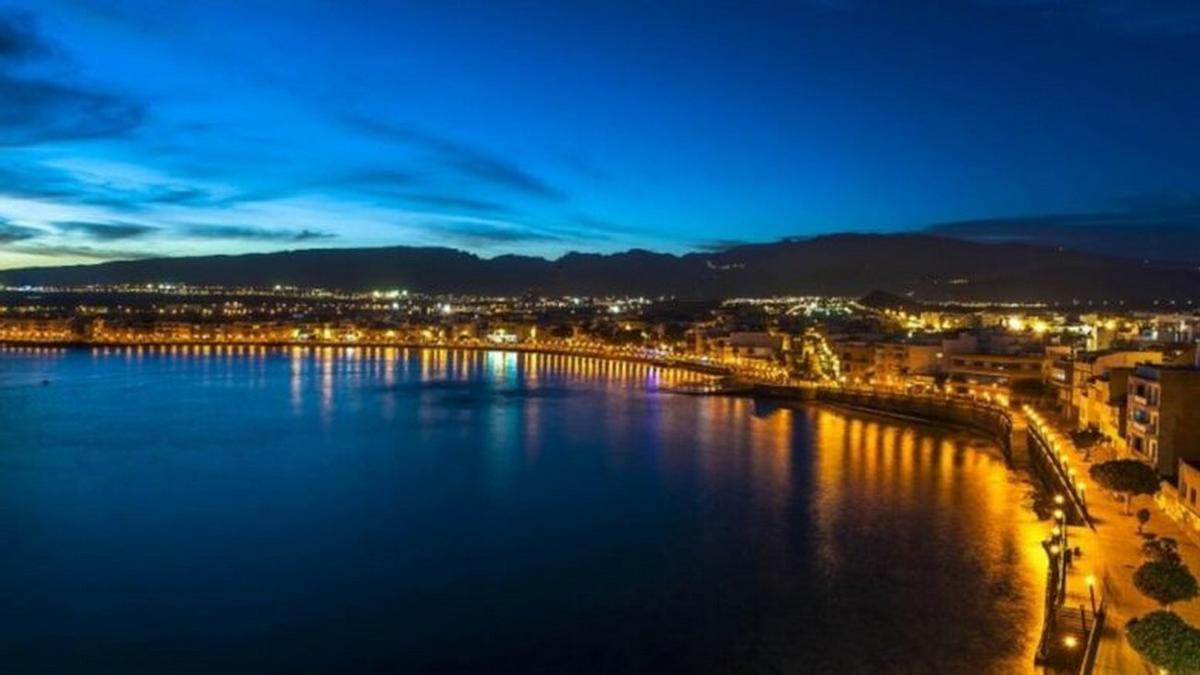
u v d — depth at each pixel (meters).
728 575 72.38
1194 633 43.91
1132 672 49.31
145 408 177.38
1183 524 76.50
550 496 99.62
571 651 58.88
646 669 56.41
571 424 158.50
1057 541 71.38
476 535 83.75
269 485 105.12
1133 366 118.81
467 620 63.69
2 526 86.19
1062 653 53.88
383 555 77.62
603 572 73.19
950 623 62.53
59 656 57.91
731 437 144.00
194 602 66.75
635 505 95.19
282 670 56.38
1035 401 157.38
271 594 68.31
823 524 87.19
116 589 69.12
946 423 163.50
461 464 118.62
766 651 58.56
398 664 57.31
